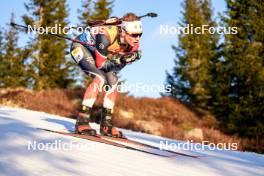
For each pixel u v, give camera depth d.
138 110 22.27
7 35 33.41
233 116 22.41
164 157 4.23
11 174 2.52
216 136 16.88
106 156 3.70
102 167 3.15
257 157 6.09
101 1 30.48
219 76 24.41
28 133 4.44
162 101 24.77
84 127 5.14
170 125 18.50
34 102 17.12
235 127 22.00
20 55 29.34
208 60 31.34
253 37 23.30
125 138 5.61
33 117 7.32
